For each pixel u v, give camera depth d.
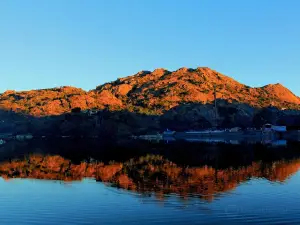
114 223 27.92
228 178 47.31
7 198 36.47
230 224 27.41
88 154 89.19
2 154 91.31
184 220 28.42
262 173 51.50
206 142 148.12
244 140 167.75
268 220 28.38
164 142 151.62
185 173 52.47
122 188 40.97
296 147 107.50
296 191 38.44
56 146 127.56
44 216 29.84
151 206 32.53
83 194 37.91
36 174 53.22
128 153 90.81
